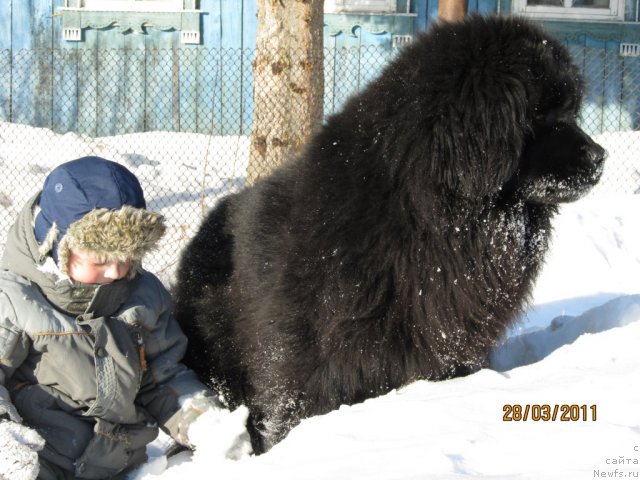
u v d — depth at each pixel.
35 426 2.64
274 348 2.97
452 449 2.08
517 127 2.87
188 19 11.59
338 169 2.99
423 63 2.90
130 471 2.85
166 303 2.96
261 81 6.75
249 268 3.11
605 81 11.06
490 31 2.93
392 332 2.91
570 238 6.84
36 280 2.63
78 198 2.56
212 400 2.90
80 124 11.90
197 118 11.77
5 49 11.02
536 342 3.90
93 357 2.66
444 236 2.90
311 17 6.66
